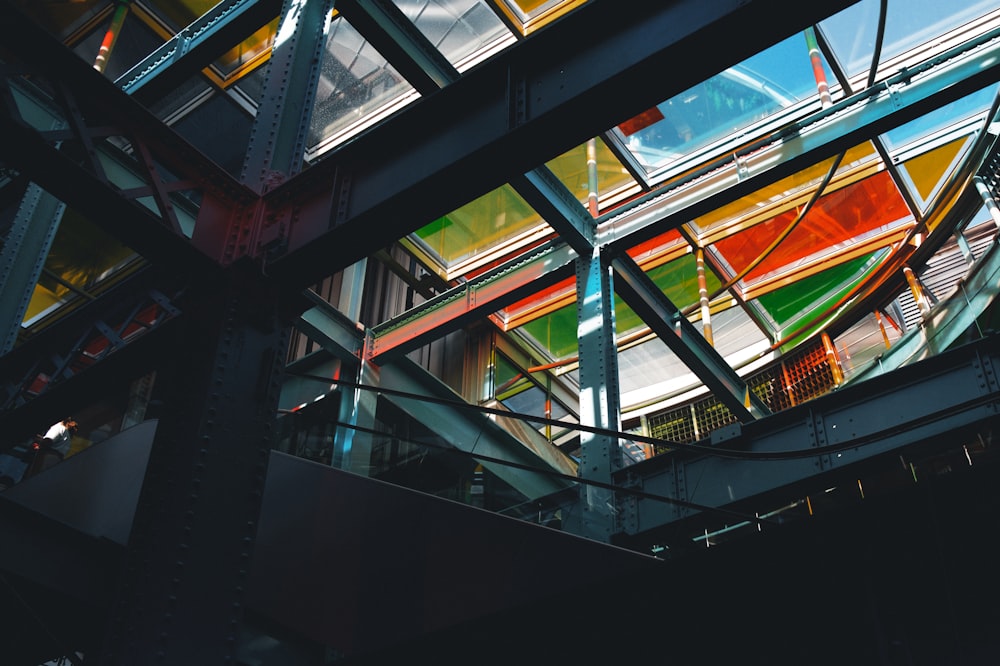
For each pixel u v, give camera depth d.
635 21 8.07
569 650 8.03
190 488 8.16
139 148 9.44
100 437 19.84
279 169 10.74
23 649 11.51
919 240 23.42
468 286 19.62
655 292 18.78
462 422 21.45
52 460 14.99
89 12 20.09
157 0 19.91
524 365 28.56
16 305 15.99
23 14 8.56
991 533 6.31
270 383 9.34
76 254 24.28
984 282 18.42
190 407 8.72
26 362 12.66
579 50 8.41
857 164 21.72
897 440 12.23
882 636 6.48
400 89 20.91
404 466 16.61
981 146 19.80
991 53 14.02
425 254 24.36
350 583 11.20
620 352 30.48
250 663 11.38
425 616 10.51
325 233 9.34
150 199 18.30
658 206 17.08
